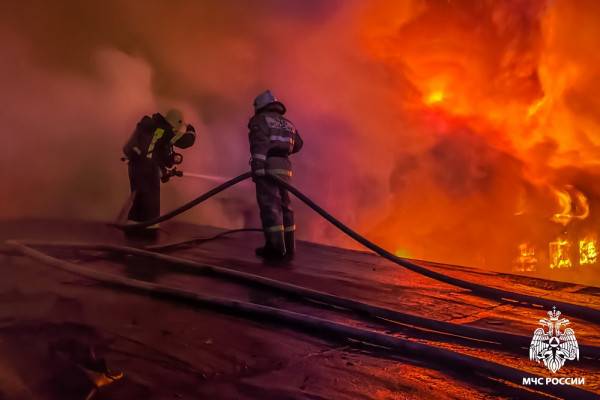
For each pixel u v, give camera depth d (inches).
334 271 186.2
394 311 131.0
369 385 94.0
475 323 133.3
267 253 205.3
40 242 184.5
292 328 122.0
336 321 130.2
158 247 207.6
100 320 116.6
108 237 220.8
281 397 86.3
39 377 82.7
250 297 146.2
